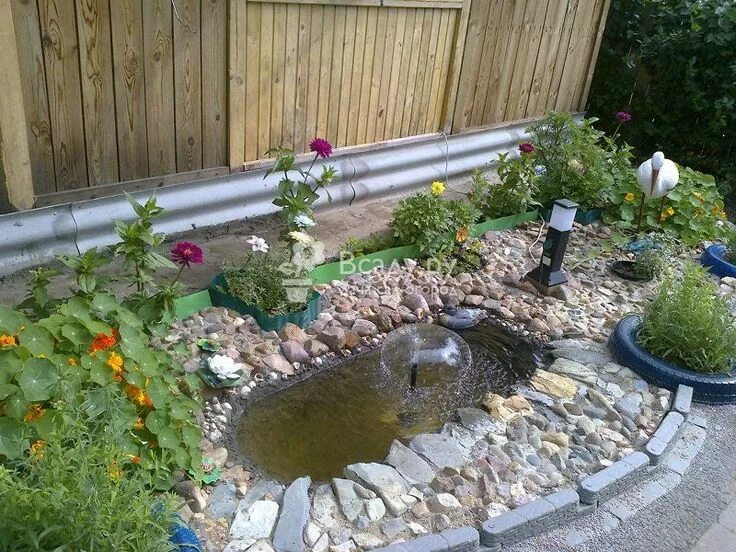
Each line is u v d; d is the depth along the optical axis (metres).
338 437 2.93
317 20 4.34
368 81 4.88
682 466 2.96
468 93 5.64
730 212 6.20
